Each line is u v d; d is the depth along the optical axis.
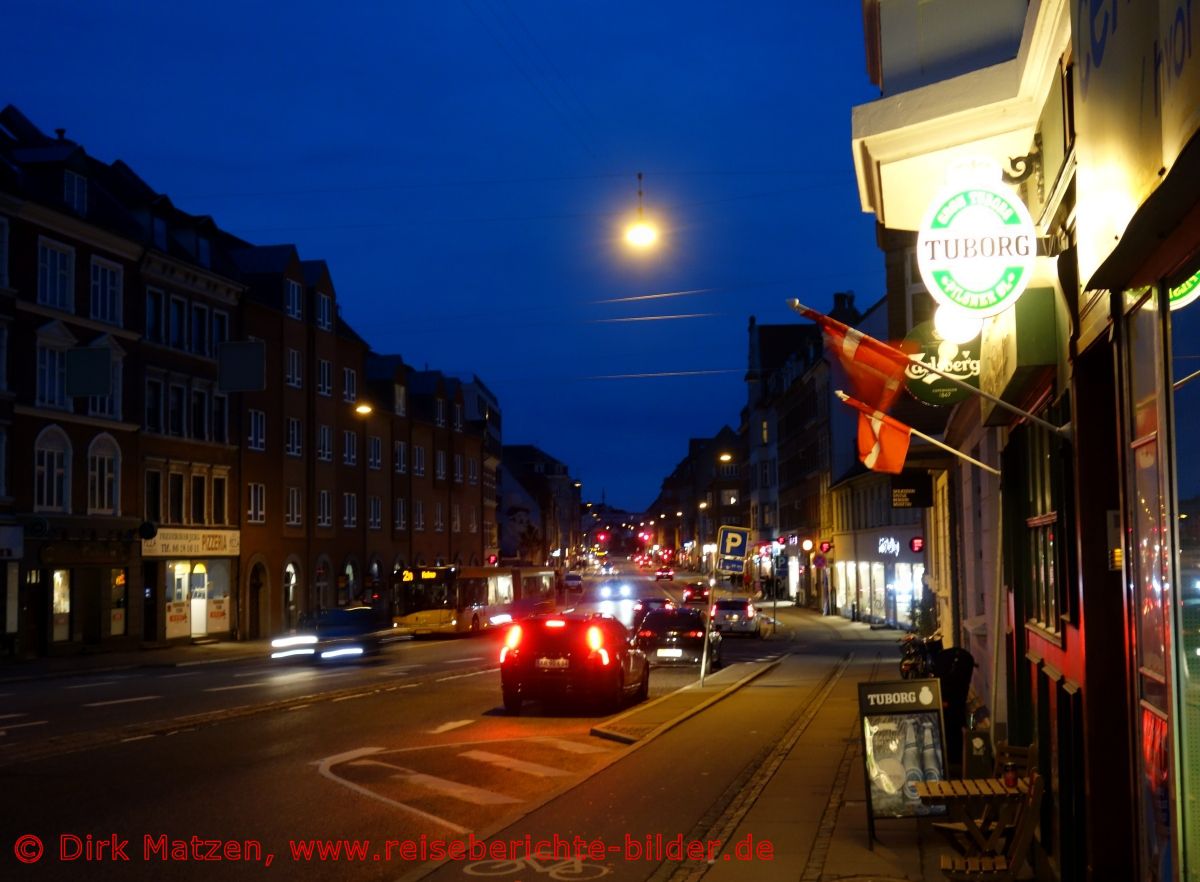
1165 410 5.69
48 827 11.34
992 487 16.03
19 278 39.25
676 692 24.66
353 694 25.48
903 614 52.78
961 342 11.13
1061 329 8.57
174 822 11.66
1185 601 5.48
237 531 52.31
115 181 49.50
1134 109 5.62
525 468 162.62
